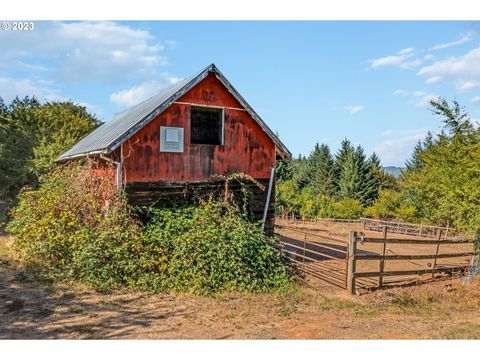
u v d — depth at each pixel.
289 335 7.32
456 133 17.91
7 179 22.78
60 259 10.91
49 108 36.09
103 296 9.21
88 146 15.73
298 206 41.31
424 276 13.77
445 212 16.67
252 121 15.44
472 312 9.88
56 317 7.73
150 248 10.98
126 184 12.69
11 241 13.94
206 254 10.74
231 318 8.23
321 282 12.09
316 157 66.19
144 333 7.10
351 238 10.99
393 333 7.63
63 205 11.99
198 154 14.16
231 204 14.39
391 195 44.09
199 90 14.25
